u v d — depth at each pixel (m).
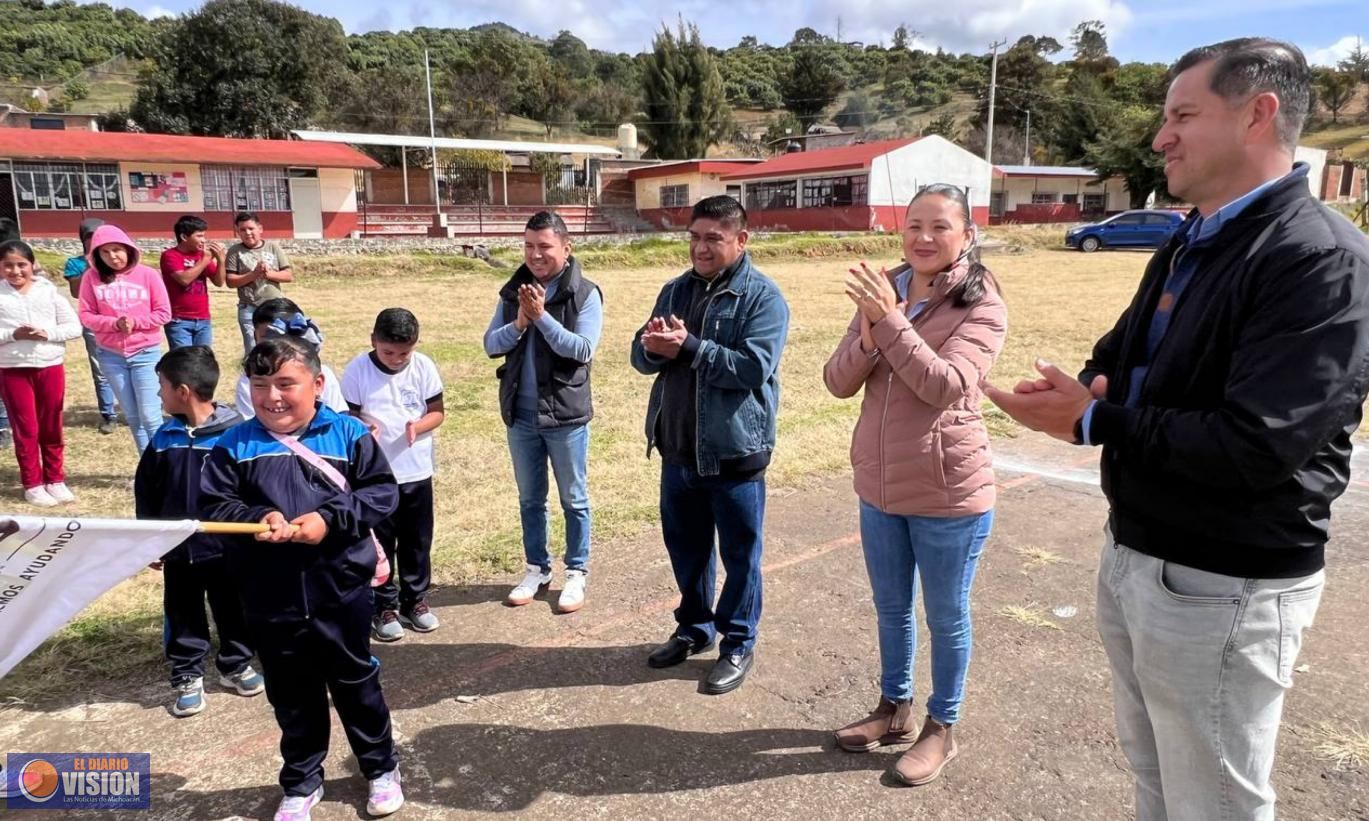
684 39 50.56
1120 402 1.95
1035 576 4.27
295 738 2.58
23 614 2.16
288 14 40.53
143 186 25.23
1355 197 40.91
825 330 12.33
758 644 3.66
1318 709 3.09
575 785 2.78
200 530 2.25
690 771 2.83
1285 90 1.62
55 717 3.17
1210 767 1.81
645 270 23.81
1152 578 1.81
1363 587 4.06
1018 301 15.69
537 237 3.70
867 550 2.82
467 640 3.73
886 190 32.06
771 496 5.48
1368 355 1.52
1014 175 39.62
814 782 2.77
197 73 37.38
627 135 47.19
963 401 2.56
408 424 3.65
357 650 2.57
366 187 33.00
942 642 2.73
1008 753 2.90
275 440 2.57
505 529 4.96
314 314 14.25
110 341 5.35
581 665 3.51
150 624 3.84
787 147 45.19
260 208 27.25
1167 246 1.91
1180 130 1.72
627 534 4.84
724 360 2.98
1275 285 1.58
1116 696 2.10
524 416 3.83
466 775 2.84
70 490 5.69
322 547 2.50
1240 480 1.59
